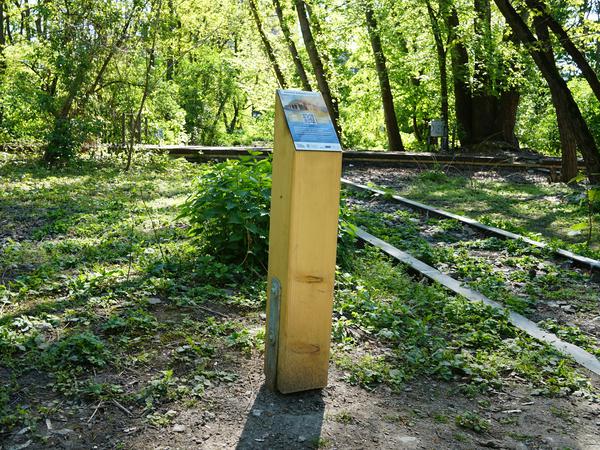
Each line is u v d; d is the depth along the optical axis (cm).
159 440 312
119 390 354
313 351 362
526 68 2219
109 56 1584
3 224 826
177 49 2247
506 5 1428
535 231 1008
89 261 635
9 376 366
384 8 2312
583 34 1476
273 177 358
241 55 3042
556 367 433
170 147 1831
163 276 571
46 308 479
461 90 2441
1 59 1794
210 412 341
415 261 700
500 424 354
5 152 1734
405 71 2603
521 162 1986
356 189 1361
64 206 973
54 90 1752
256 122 4628
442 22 2303
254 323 478
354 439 324
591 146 1434
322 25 2541
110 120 1714
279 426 331
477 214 1146
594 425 358
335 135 346
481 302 551
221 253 626
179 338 438
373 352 440
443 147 2319
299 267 347
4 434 308
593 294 632
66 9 1576
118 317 454
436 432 338
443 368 415
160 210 951
